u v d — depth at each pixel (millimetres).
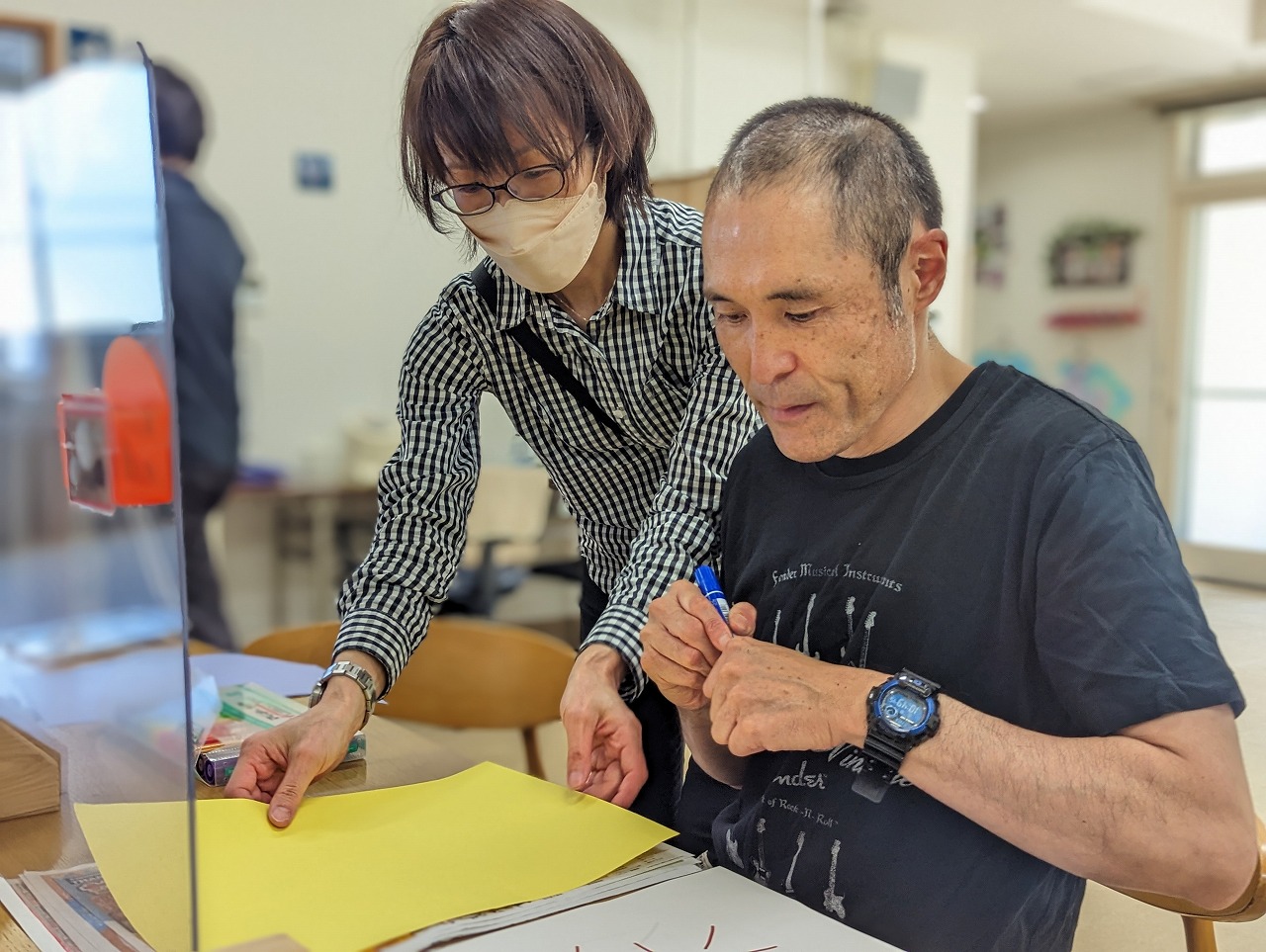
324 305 4336
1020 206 6902
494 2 975
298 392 4301
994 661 792
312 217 4281
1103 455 761
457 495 1174
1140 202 6281
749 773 917
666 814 1035
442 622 1596
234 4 4055
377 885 735
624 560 1350
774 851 837
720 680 784
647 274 1107
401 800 888
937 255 773
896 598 831
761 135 756
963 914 761
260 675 1345
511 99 942
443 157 989
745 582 950
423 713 1585
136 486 620
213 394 3324
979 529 806
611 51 1019
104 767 732
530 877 752
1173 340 6141
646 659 888
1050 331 6770
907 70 4902
